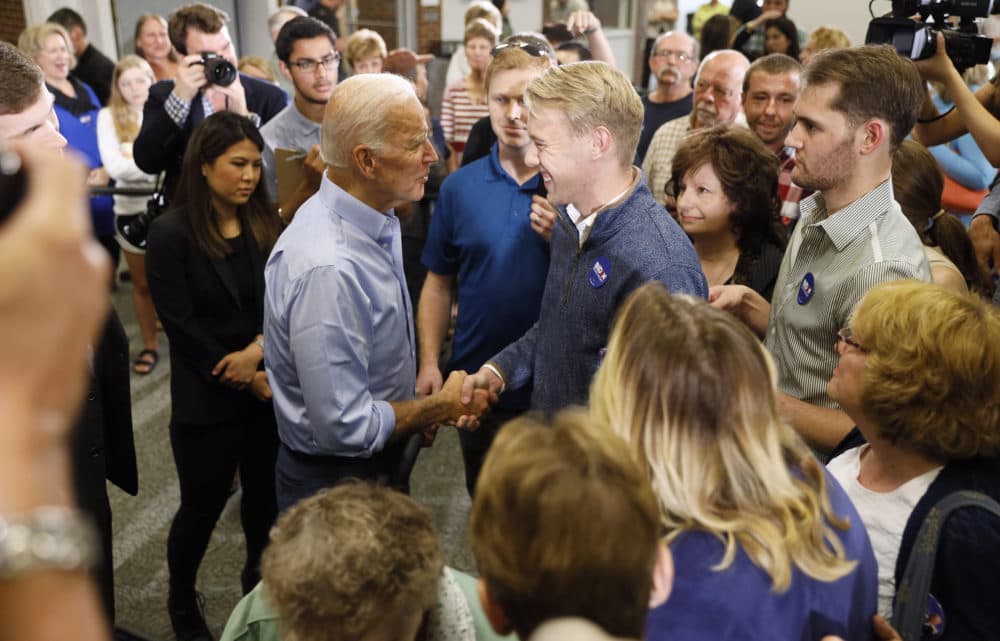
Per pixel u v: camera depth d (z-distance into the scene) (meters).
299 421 1.69
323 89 3.05
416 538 1.15
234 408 2.19
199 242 2.14
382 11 8.23
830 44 4.03
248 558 2.36
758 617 0.81
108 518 1.66
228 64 2.83
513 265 2.04
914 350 1.07
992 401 1.06
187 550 2.23
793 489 0.88
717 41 5.03
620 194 1.62
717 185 2.01
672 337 0.89
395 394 1.80
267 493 2.33
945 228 1.95
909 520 1.09
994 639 1.03
